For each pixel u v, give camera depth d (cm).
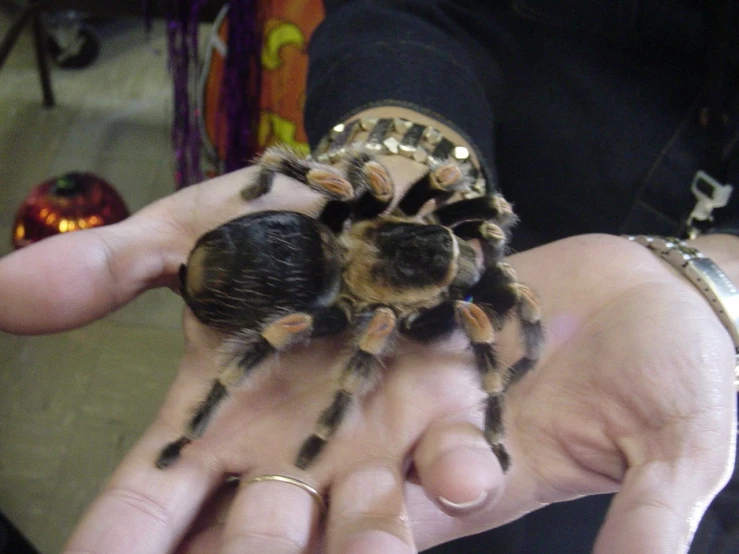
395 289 21
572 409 18
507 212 22
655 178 25
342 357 20
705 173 24
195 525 19
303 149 34
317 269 20
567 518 24
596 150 26
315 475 18
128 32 48
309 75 27
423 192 22
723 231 23
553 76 26
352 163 22
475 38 26
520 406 19
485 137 24
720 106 23
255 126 36
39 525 31
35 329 20
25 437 33
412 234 22
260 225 20
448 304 21
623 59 25
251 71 35
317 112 25
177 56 36
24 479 32
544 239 28
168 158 42
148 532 17
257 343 19
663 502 16
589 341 19
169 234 22
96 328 37
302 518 17
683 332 18
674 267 20
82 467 33
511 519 19
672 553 16
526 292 20
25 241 33
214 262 19
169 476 18
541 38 25
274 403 19
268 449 19
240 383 19
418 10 26
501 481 17
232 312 19
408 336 21
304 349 20
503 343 21
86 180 34
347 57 25
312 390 20
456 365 20
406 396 19
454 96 24
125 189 40
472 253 22
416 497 19
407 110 23
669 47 24
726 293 20
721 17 22
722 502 22
